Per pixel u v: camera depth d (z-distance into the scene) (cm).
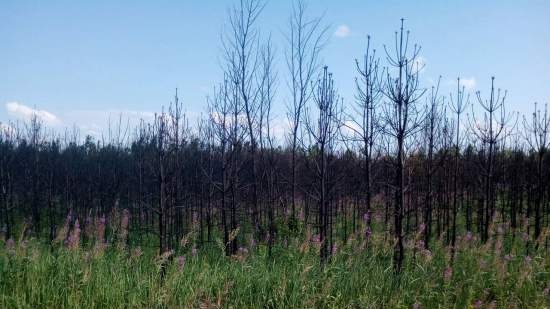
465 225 1700
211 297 826
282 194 1602
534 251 1190
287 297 828
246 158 1289
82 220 1852
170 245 1322
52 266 846
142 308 768
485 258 1084
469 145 1639
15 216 2062
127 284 821
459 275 970
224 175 1141
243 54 1141
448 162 1430
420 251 1019
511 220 1641
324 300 802
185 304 776
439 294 887
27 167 2067
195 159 1570
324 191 1045
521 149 1781
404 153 920
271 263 1016
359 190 1579
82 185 2084
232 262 969
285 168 1588
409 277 895
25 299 740
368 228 1031
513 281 970
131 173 1864
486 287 950
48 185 1998
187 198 1569
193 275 893
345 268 912
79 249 944
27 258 884
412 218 1616
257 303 809
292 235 1233
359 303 810
